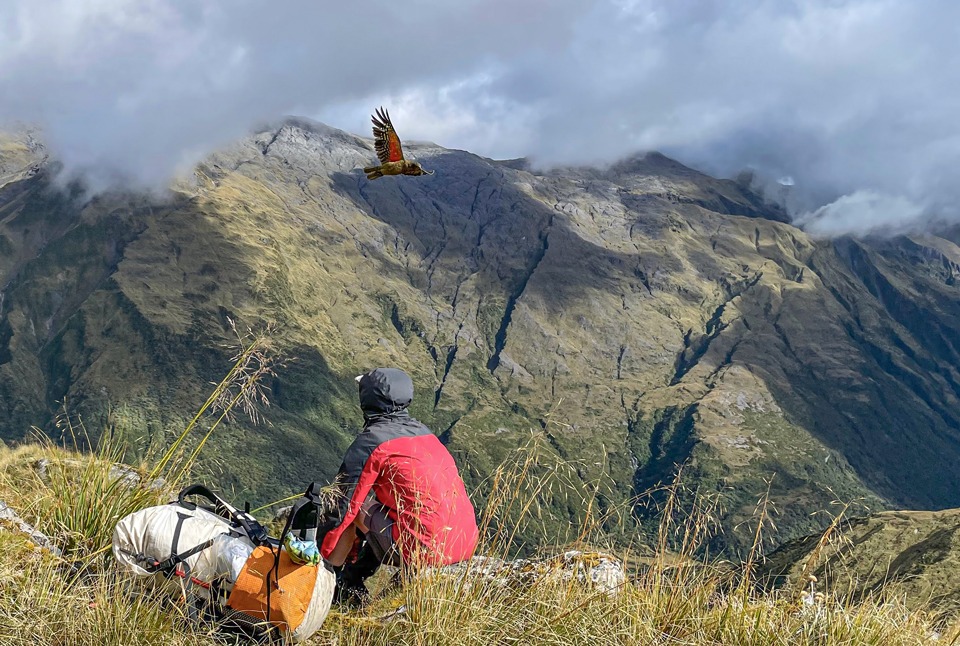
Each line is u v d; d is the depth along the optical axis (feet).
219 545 17.21
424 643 16.49
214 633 16.34
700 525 19.38
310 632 17.03
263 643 16.61
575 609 17.61
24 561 17.02
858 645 18.74
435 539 18.57
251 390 20.07
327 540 19.39
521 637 17.12
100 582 16.58
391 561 19.57
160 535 17.37
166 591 16.89
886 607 19.81
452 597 17.44
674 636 18.76
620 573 19.44
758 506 19.49
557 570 18.75
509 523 18.93
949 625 19.08
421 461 19.57
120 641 14.93
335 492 18.92
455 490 19.53
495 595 18.21
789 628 19.54
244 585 16.60
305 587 16.75
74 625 15.05
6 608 15.10
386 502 19.71
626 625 18.38
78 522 19.76
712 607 19.83
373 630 18.07
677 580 19.47
